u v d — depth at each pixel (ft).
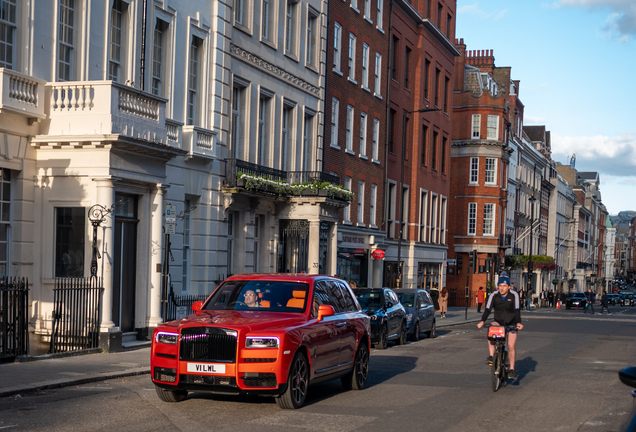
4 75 49.75
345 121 116.47
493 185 203.92
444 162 175.01
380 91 132.87
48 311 54.54
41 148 54.39
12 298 46.75
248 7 84.28
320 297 38.50
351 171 119.44
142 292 59.77
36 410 31.91
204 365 32.32
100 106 53.42
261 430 28.86
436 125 166.91
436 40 163.63
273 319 34.47
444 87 172.96
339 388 41.86
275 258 91.91
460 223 204.64
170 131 67.10
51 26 54.80
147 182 58.59
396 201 143.95
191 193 72.13
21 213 53.42
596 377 48.83
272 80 90.94
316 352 35.68
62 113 54.08
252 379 32.14
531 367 54.49
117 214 57.77
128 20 63.57
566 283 368.07
